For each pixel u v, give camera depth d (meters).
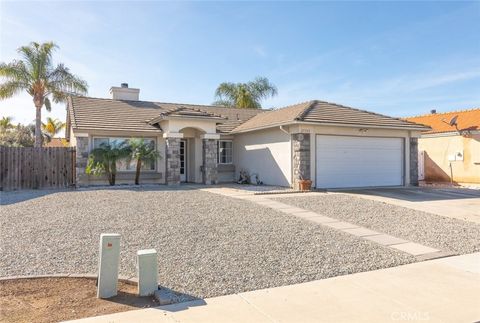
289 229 9.20
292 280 5.94
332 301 5.09
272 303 5.03
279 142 19.03
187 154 22.55
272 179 19.58
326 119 17.72
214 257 7.01
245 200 13.50
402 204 13.64
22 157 18.00
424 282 5.84
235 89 36.75
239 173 22.56
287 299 5.17
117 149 18.34
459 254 7.50
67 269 6.33
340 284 5.76
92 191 15.70
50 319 4.47
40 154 18.28
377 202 13.78
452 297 5.22
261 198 14.16
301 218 10.60
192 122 20.09
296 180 17.53
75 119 19.20
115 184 19.28
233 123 23.94
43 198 13.55
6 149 17.75
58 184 18.55
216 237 8.34
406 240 8.51
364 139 19.06
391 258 7.13
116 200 12.98
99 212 10.80
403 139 20.16
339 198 14.50
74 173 18.84
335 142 18.27
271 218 10.43
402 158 20.12
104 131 18.97
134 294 5.34
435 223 10.38
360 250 7.61
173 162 19.52
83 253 7.17
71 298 5.14
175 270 6.30
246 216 10.59
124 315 4.61
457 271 6.39
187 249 7.48
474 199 15.23
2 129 40.84
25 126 39.41
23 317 4.52
